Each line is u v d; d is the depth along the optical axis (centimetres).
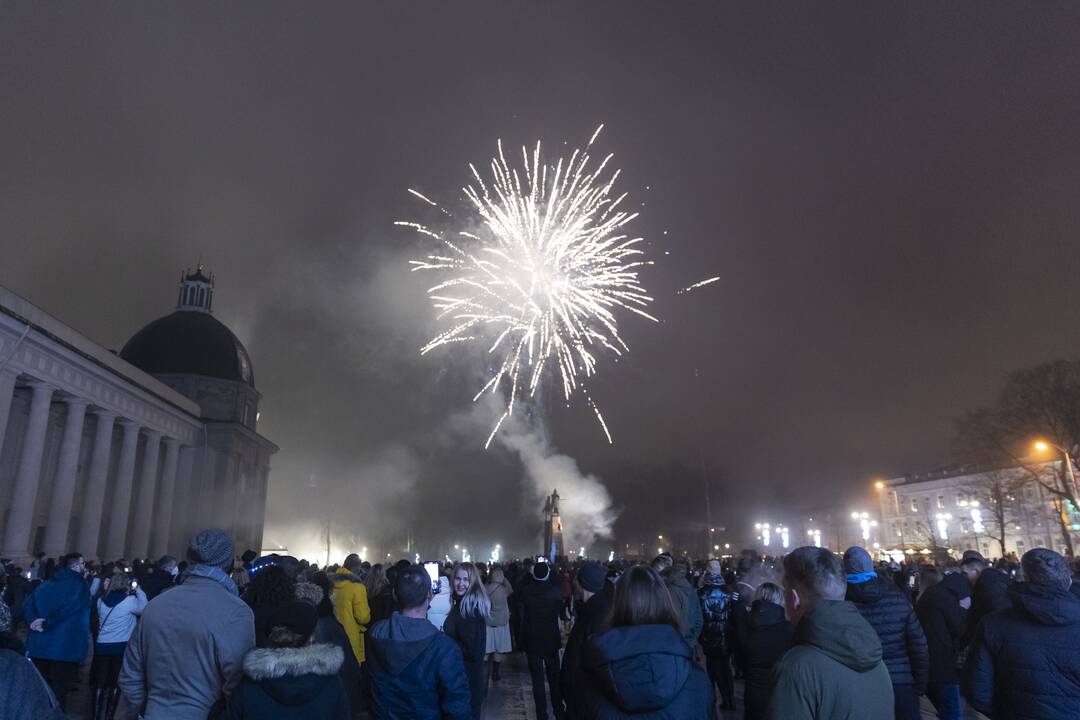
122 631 1155
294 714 454
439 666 536
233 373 7650
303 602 500
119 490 5319
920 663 698
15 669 342
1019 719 518
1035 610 520
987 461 4853
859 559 711
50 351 4234
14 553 3919
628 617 429
